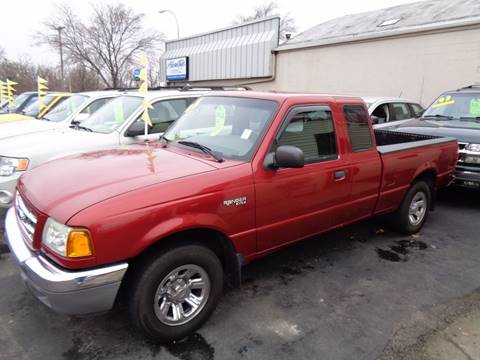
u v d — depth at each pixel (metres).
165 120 5.99
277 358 2.68
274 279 3.78
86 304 2.40
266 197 3.13
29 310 3.15
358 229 5.18
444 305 3.40
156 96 6.01
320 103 3.63
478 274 3.99
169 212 2.58
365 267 4.09
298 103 3.43
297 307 3.30
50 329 2.92
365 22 15.41
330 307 3.32
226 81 20.41
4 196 4.69
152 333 2.71
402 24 12.93
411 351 2.79
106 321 3.03
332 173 3.65
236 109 3.57
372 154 4.10
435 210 6.16
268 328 3.01
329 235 4.95
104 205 2.39
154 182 2.65
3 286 3.50
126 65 39.34
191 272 2.82
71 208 2.39
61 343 2.78
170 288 2.74
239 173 2.97
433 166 4.99
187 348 2.76
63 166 3.10
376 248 4.58
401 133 5.70
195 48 22.58
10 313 3.10
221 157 3.18
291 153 2.94
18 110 12.52
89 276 2.34
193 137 3.67
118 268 2.42
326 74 15.09
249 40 18.55
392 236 4.97
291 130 3.35
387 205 4.52
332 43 14.50
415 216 5.02
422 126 6.80
